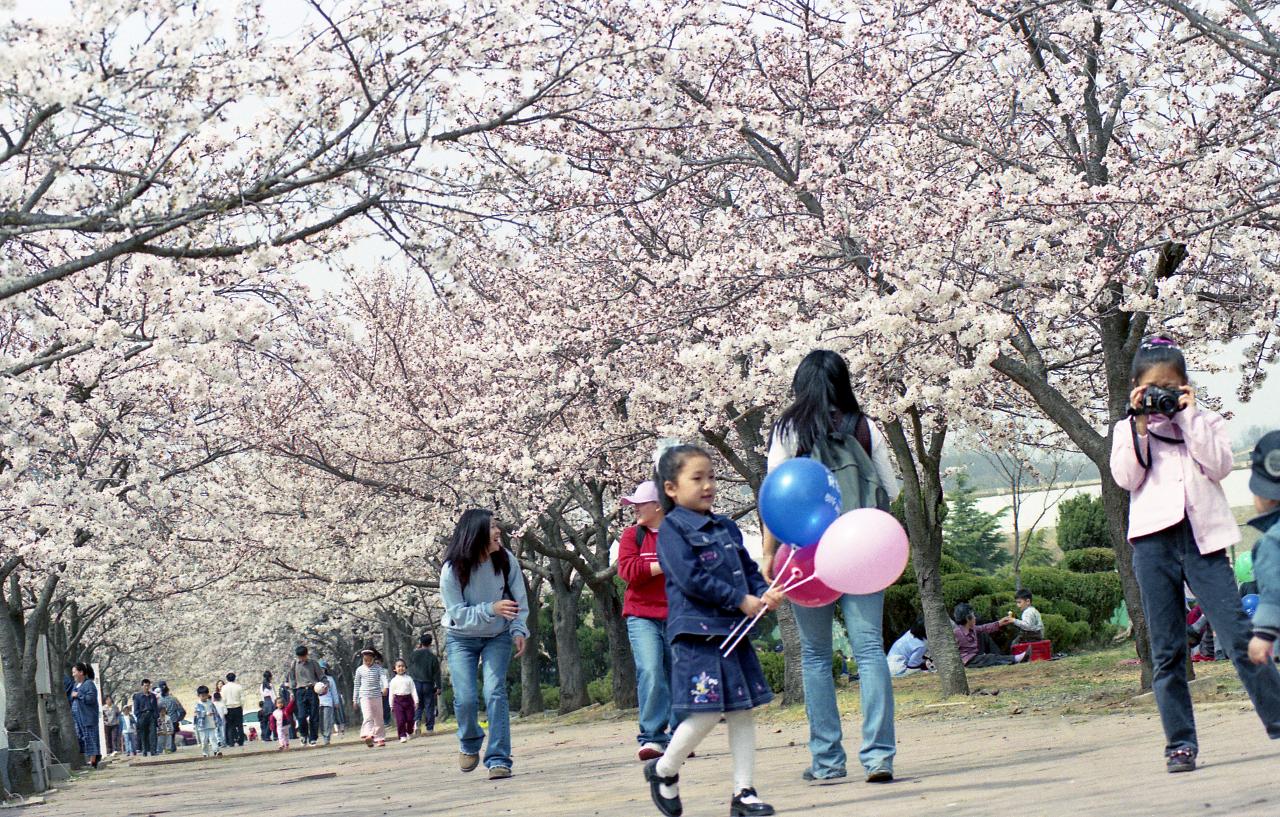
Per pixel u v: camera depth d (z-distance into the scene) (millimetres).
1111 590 25625
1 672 17172
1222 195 10500
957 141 12055
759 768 8172
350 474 22062
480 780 9906
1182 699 5301
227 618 49031
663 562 5328
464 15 8328
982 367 10570
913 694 15523
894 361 11570
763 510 5648
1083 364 15922
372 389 23188
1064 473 38438
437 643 46625
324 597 37031
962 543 47250
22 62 6707
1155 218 10242
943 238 10461
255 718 73500
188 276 10922
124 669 65688
